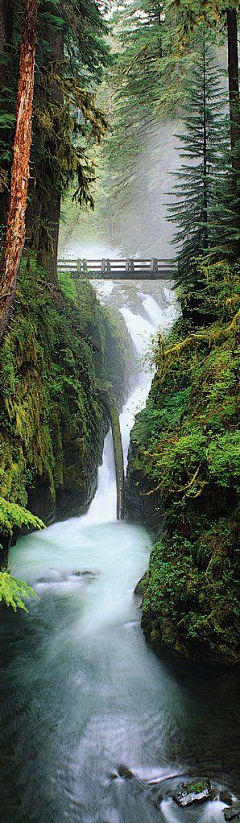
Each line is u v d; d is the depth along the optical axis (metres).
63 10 12.84
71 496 13.22
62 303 15.45
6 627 8.48
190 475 7.76
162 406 12.09
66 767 5.54
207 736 5.91
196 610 7.27
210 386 8.49
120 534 12.62
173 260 13.15
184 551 7.80
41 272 13.91
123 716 6.32
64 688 6.88
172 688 6.77
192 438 7.97
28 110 7.21
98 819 4.92
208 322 10.96
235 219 10.70
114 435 15.96
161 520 11.98
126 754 5.70
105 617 8.63
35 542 11.70
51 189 10.95
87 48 15.20
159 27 18.94
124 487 14.19
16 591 4.43
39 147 10.69
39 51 12.42
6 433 9.24
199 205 12.78
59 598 9.40
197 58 17.59
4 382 9.19
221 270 10.38
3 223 9.48
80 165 9.16
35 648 7.86
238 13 13.71
